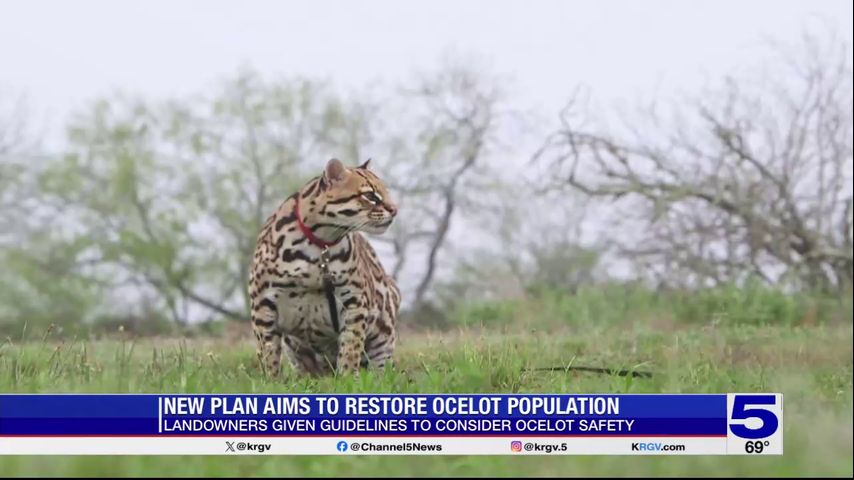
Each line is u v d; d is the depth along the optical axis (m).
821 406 8.30
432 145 48.03
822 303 26.05
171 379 9.98
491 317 28.47
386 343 12.55
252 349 15.79
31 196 47.84
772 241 27.50
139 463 6.27
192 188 47.72
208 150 48.25
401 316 40.50
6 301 46.19
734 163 27.69
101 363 12.11
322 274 11.35
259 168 48.34
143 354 14.41
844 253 27.36
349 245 11.45
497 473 6.18
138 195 47.22
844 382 10.94
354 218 11.13
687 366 11.59
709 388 9.26
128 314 46.25
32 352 12.95
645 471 6.11
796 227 27.62
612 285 28.48
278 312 11.66
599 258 38.25
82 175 47.91
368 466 6.46
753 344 16.95
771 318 24.77
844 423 6.91
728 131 27.22
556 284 37.59
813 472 5.95
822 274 28.00
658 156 27.95
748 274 28.23
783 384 9.51
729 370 11.50
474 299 33.47
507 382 10.63
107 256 46.34
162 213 47.62
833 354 15.48
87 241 46.56
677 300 27.17
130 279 47.12
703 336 18.53
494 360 11.43
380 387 9.46
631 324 23.92
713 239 27.89
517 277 44.22
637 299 27.14
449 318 30.42
